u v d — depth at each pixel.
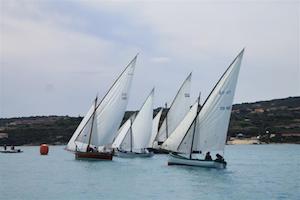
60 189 48.78
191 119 65.12
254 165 88.31
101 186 51.12
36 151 158.75
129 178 58.84
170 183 53.47
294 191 47.56
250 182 55.22
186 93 101.00
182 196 43.78
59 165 82.19
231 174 65.50
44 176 62.97
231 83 62.53
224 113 62.94
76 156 80.31
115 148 101.06
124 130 101.88
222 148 63.34
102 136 78.38
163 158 100.38
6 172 70.75
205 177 59.41
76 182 55.22
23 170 74.00
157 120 114.06
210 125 63.84
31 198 42.38
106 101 78.69
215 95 63.69
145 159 96.75
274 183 54.66
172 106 102.19
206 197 43.19
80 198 42.31
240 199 42.06
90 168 72.75
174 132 66.25
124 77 78.38
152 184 52.62
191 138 65.06
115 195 44.31
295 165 88.50
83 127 79.50
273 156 125.81
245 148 185.75
